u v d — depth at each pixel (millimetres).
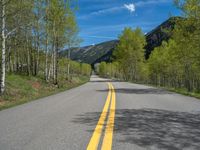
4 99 16656
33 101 15477
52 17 30141
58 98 17375
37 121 8578
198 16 24922
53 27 31297
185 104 13992
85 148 5465
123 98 17219
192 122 8625
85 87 33312
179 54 29266
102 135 6641
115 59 67625
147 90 27016
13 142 5934
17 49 38406
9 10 18594
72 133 6848
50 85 30844
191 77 47219
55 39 32062
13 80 24141
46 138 6309
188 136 6637
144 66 67812
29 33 33625
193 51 26406
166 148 5547
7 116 9641
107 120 8789
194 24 25234
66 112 10656
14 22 20203
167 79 69062
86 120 8773
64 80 45094
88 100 15812
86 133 6859
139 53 63344
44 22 31453
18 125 7902
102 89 28531
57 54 33594
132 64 66250
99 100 15805
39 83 29438
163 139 6305
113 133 6875
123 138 6348
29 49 38156
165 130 7320
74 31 37344
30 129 7328
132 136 6566
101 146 5633
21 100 16312
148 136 6582
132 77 69500
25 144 5770
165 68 54906
